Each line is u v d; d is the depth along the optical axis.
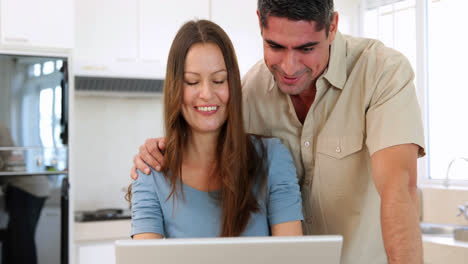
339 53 1.41
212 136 1.37
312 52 1.26
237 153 1.34
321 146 1.47
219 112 1.33
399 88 1.30
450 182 3.51
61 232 3.23
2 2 3.24
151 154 1.38
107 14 3.65
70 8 3.38
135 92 4.00
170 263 0.87
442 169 3.60
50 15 3.34
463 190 3.05
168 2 3.79
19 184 3.15
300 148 1.54
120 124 4.14
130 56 3.70
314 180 1.50
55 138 3.24
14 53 3.16
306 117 1.48
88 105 4.06
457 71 3.49
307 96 1.49
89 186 4.05
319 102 1.46
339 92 1.44
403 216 1.13
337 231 1.50
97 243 3.40
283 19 1.20
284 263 0.89
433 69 3.64
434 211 3.20
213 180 1.37
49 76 3.24
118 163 4.13
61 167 3.25
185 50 1.30
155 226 1.33
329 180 1.47
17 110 3.16
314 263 0.89
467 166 3.45
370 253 1.50
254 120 1.64
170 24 3.79
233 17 3.98
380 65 1.36
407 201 1.15
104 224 3.43
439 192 3.17
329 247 0.89
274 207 1.36
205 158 1.38
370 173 1.43
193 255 0.87
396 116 1.26
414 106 1.29
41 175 3.20
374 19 4.09
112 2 3.66
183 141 1.39
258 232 1.34
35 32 3.31
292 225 1.34
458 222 3.07
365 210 1.46
